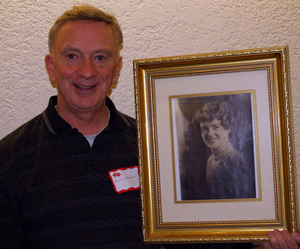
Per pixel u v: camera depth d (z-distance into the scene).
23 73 1.19
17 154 0.97
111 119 1.04
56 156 0.96
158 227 0.88
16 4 1.18
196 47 1.18
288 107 0.81
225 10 1.17
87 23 0.93
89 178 0.94
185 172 0.88
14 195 0.94
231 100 0.87
